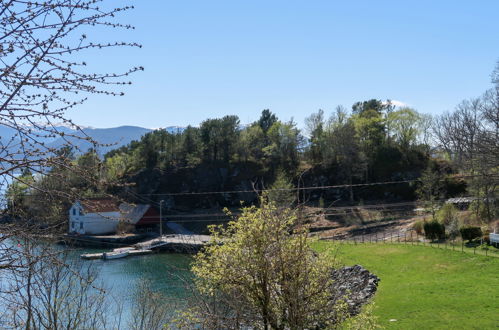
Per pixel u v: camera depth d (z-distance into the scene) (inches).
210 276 497.7
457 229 1771.7
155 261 1957.4
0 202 199.3
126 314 780.6
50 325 438.6
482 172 1673.2
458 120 2952.8
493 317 837.2
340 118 3929.6
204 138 3853.3
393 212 2915.8
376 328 850.1
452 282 1121.4
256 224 473.4
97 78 169.2
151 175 3624.5
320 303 467.8
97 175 184.9
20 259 199.5
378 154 3607.3
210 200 3592.5
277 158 3769.7
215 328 459.2
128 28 172.4
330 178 3545.8
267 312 454.0
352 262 1478.8
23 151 166.9
